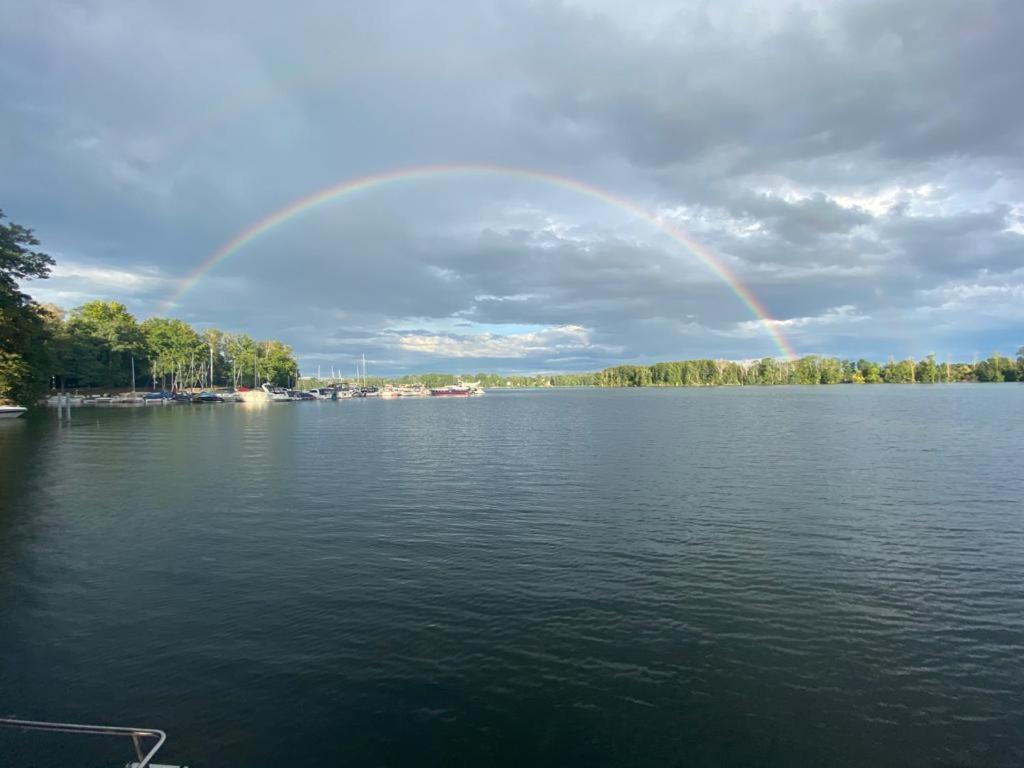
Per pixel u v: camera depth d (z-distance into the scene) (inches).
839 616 660.1
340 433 3031.5
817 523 1050.1
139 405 6299.2
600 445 2304.4
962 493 1306.6
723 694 510.9
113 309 6761.8
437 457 1994.3
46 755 431.8
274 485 1450.5
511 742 450.6
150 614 663.8
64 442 2502.5
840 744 450.0
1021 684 527.8
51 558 858.8
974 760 434.0
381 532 999.6
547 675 537.6
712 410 4729.3
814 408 4719.5
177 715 477.7
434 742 449.7
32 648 583.5
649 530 1005.2
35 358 3344.0
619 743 450.3
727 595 717.9
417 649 583.2
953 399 5846.5
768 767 426.9
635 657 569.6
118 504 1227.9
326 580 768.3
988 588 742.5
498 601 698.8
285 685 519.8
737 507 1176.2
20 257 2755.9
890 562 837.2
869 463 1756.9
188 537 970.7
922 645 595.8
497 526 1035.9
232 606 684.7
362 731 461.1
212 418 4382.4
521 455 2022.6
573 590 733.3
